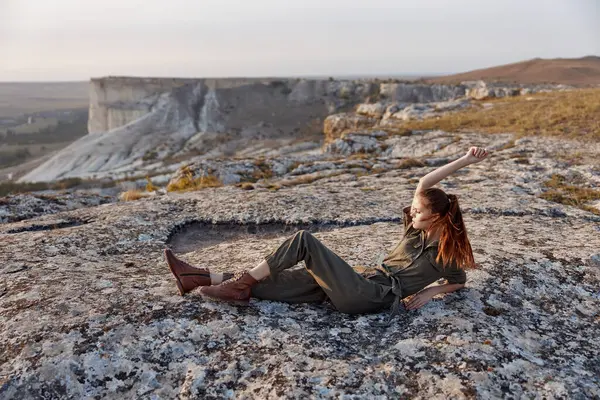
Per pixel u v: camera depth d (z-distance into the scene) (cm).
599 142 1580
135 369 351
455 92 15638
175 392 333
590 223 806
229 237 802
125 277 516
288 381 334
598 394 328
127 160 15450
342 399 316
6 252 643
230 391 330
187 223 860
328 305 450
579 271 539
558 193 1034
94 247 698
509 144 1719
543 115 2277
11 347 363
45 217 920
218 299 433
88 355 356
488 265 536
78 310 414
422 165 1533
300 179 1404
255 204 942
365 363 357
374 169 1521
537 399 318
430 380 335
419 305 424
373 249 618
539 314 450
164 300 437
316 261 411
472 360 354
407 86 16550
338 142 2236
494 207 902
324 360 360
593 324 441
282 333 395
